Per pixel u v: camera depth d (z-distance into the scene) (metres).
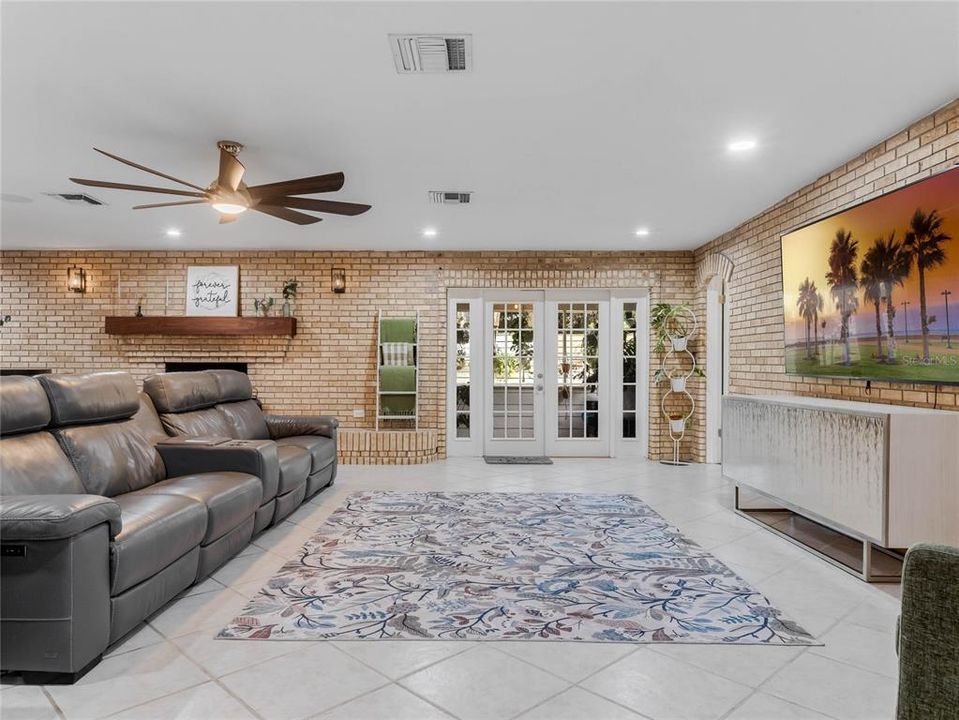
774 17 2.16
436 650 2.12
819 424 3.17
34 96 2.82
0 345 6.60
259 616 2.41
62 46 2.38
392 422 6.60
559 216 5.05
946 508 2.69
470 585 2.77
